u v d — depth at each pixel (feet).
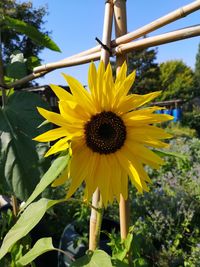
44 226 2.15
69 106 0.89
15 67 1.54
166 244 2.19
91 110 0.95
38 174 1.17
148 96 0.97
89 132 0.97
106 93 0.94
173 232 2.28
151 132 1.00
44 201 1.02
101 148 0.99
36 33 1.44
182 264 1.94
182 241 2.23
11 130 1.21
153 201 2.55
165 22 0.95
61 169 0.90
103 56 1.09
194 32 0.91
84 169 0.98
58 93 0.89
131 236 1.17
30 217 0.98
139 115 0.98
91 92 0.93
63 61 1.24
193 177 3.09
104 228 1.80
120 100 0.97
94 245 1.10
